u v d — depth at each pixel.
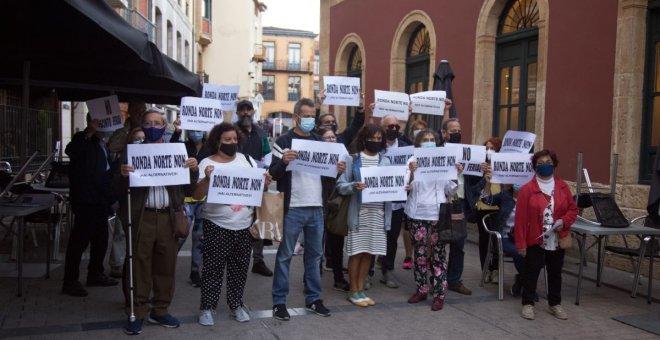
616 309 5.92
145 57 5.18
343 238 6.44
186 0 28.27
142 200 4.74
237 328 5.00
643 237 6.27
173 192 4.84
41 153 13.09
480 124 10.48
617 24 7.66
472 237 9.68
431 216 5.82
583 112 8.25
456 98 11.24
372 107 7.10
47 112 13.53
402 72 13.55
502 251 6.15
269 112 67.56
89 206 5.73
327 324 5.20
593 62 8.08
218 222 4.93
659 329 5.24
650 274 6.12
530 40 9.67
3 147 11.16
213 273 5.00
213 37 41.56
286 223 5.23
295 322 5.21
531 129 9.63
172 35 24.28
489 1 10.23
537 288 6.72
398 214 6.52
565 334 5.14
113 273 6.49
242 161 5.12
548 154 5.62
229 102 7.93
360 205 5.70
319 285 5.51
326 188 5.46
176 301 5.78
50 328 4.81
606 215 6.12
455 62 11.27
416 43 13.37
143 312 4.76
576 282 7.04
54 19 4.71
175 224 4.85
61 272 6.73
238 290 5.15
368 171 5.45
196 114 6.45
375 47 14.57
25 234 8.67
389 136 6.38
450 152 5.69
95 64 6.03
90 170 5.74
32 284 6.18
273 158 5.27
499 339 4.96
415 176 5.68
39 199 6.12
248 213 5.02
